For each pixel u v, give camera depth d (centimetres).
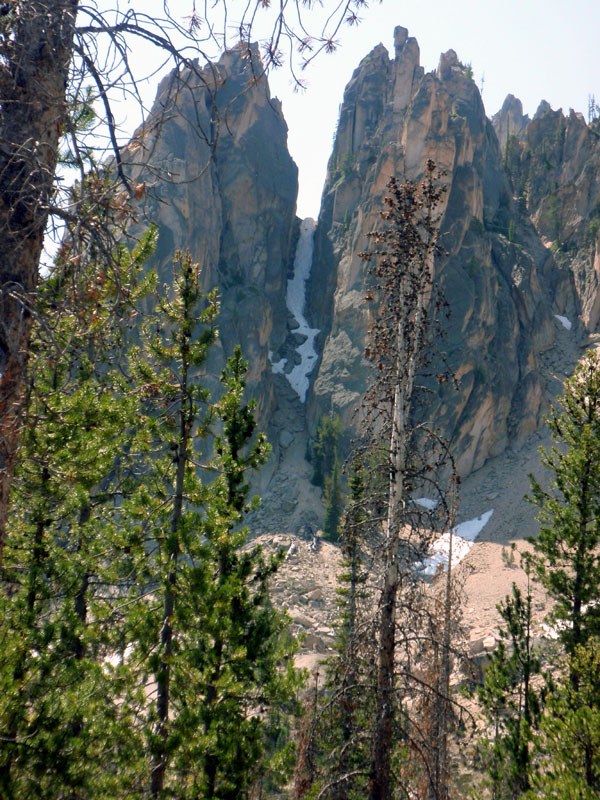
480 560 11769
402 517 2352
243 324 17638
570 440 4031
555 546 3853
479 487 15275
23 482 2297
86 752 1978
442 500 2358
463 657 2362
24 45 984
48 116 986
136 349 2764
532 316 18838
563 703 2556
